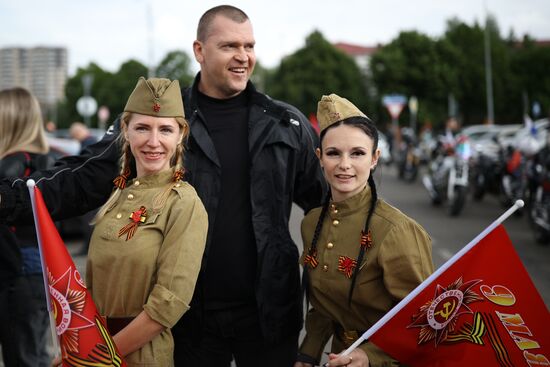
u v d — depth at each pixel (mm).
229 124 2633
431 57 47000
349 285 2305
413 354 2223
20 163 3164
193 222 2166
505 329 2225
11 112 3207
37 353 3115
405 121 46750
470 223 9852
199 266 2176
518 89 44750
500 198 11797
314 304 2453
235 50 2561
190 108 2605
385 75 47625
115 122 2635
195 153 2562
